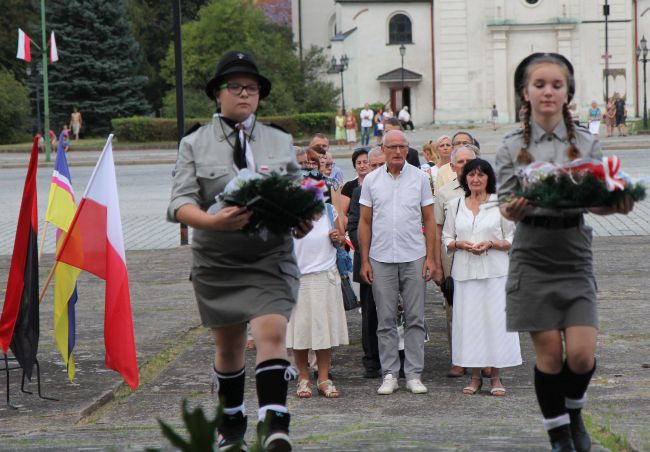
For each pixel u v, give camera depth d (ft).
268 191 16.25
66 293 28.91
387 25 228.43
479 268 29.94
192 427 8.79
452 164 33.09
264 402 16.47
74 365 31.19
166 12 273.54
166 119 190.08
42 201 96.43
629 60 218.59
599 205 15.78
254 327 16.80
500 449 19.20
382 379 32.09
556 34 219.61
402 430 23.72
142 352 36.09
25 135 209.56
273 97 204.23
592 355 16.38
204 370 33.40
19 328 29.01
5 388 30.45
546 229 16.22
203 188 17.70
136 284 51.19
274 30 253.24
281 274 17.24
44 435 23.63
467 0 220.64
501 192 16.92
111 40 218.79
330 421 26.32
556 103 16.56
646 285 46.34
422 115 229.04
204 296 17.31
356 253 33.27
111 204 28.43
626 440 21.27
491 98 222.28
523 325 16.67
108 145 28.58
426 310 43.16
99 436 23.12
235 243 16.87
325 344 30.14
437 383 31.83
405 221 30.81
